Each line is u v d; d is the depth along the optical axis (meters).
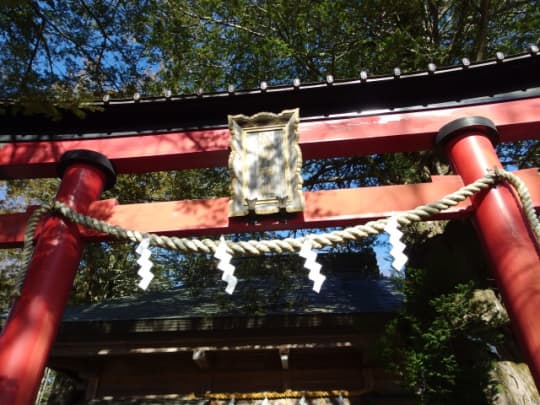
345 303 6.25
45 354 3.14
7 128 4.64
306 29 7.09
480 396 3.81
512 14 7.19
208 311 6.34
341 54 7.41
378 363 5.71
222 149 4.37
